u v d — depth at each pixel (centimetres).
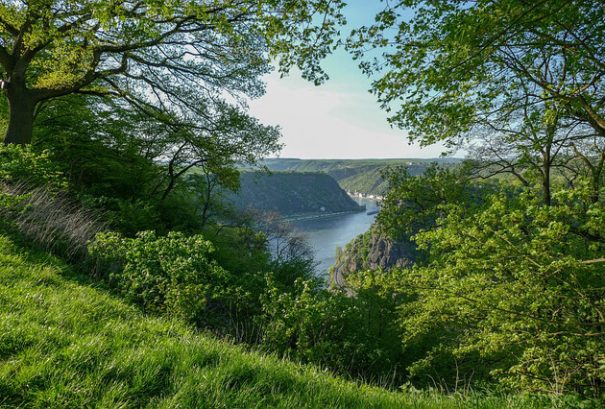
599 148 1188
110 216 1152
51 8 1063
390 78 768
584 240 595
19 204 823
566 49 725
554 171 1356
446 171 1493
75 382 290
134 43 1273
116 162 1602
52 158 1411
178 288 670
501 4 535
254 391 330
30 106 1232
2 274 519
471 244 547
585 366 472
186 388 307
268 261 1780
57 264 689
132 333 417
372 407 352
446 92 762
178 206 1883
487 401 404
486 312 613
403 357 1139
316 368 486
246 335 804
